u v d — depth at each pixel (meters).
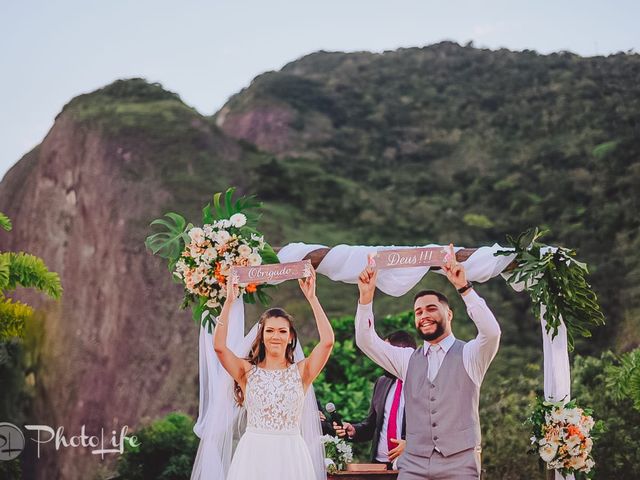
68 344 33.97
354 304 32.22
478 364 6.11
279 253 7.43
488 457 16.38
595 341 27.95
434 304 6.25
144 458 19.22
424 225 39.59
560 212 36.19
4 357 31.05
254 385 6.06
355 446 14.11
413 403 6.22
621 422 14.95
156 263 35.31
